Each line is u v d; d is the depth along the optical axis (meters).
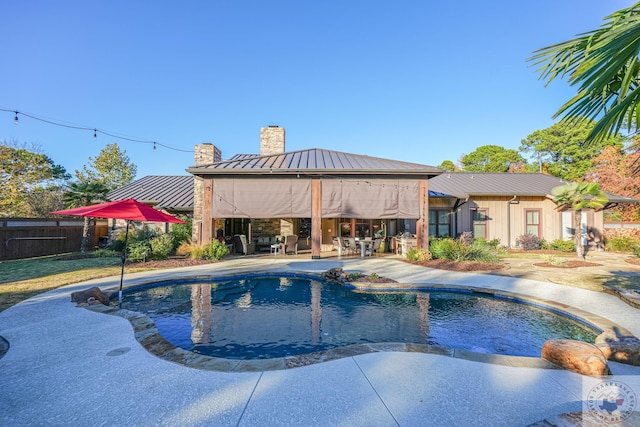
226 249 13.27
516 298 7.02
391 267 11.02
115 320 5.16
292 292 8.25
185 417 2.56
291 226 17.58
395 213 13.10
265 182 13.09
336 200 13.09
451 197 16.02
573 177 29.36
